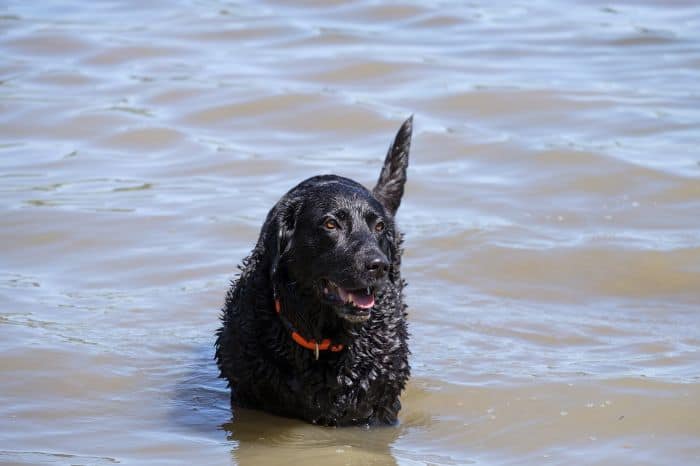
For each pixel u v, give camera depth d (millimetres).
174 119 18156
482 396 9812
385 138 17297
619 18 24375
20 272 12789
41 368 10312
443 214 14531
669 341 10969
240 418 9625
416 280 12625
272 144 17141
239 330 9586
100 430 9156
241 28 23281
